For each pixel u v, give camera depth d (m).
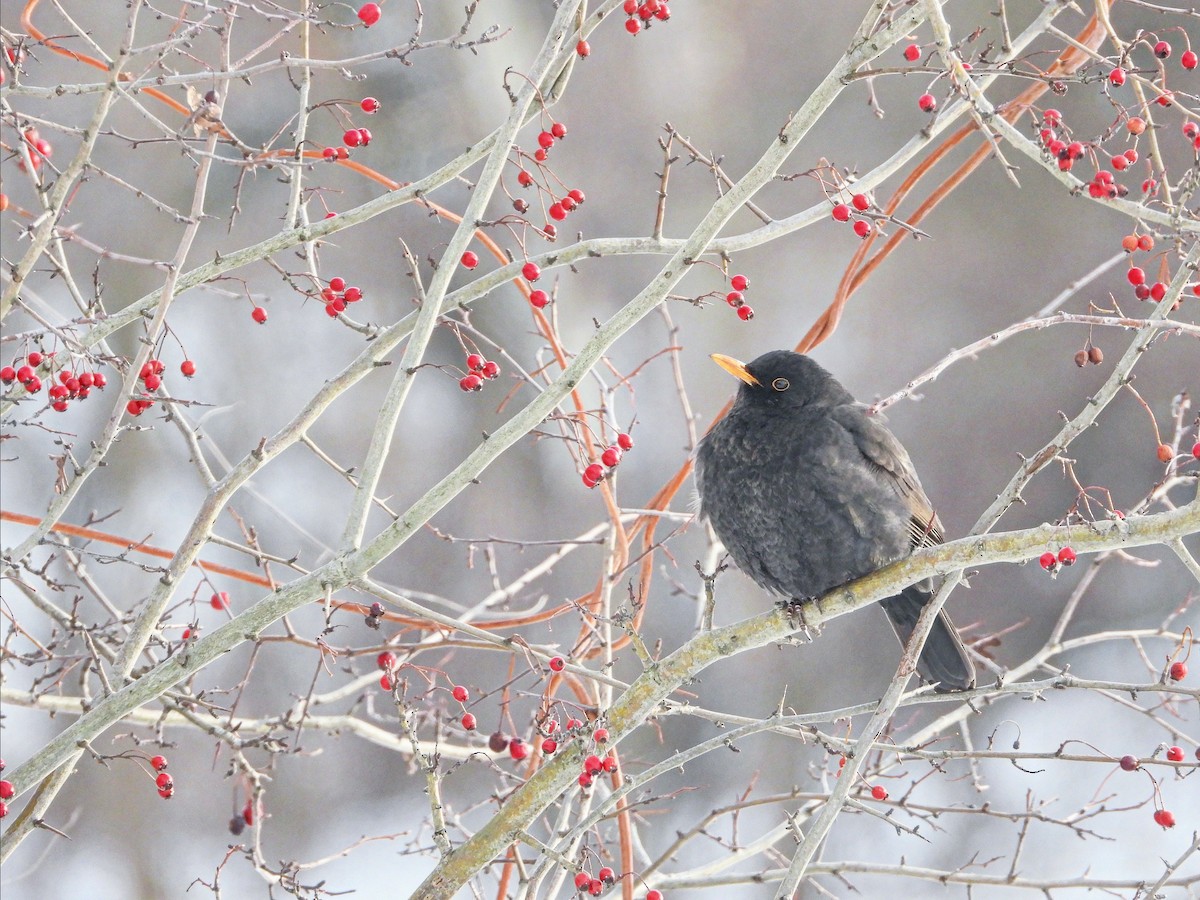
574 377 6.40
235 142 6.03
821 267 20.25
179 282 6.72
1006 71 6.27
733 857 8.13
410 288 17.70
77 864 15.00
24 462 15.73
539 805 6.64
